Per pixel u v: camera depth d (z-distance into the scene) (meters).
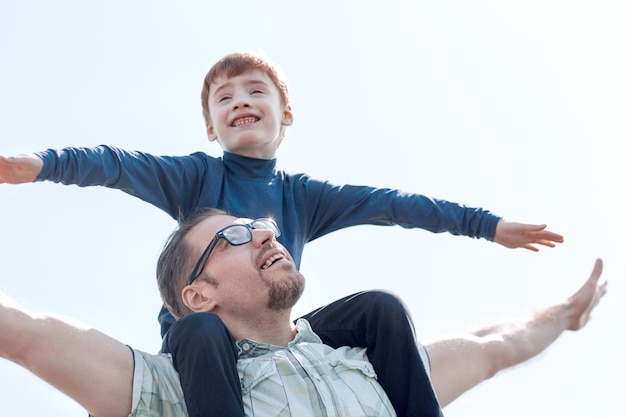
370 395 4.94
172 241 5.75
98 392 4.64
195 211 6.06
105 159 5.82
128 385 4.71
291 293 5.37
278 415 4.74
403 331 5.07
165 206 6.19
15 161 5.31
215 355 4.65
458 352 5.71
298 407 4.78
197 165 6.38
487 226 6.43
